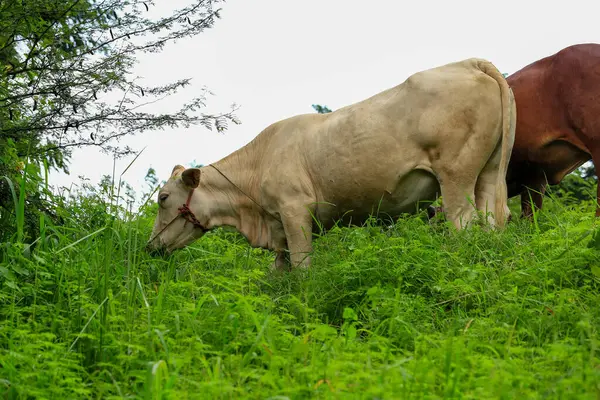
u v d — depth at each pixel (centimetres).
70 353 524
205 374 490
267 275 827
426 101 796
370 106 835
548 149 986
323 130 862
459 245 726
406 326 568
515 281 651
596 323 562
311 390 441
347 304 685
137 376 482
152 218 1089
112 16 864
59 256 693
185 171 895
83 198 881
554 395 424
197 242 978
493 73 796
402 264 680
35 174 792
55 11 828
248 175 920
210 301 661
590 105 937
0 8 800
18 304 641
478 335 551
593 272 625
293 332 641
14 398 469
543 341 554
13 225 778
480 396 424
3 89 814
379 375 442
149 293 677
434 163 794
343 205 859
